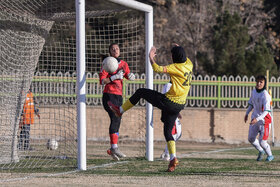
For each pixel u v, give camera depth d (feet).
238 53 232.32
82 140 84.38
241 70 226.79
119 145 157.48
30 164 93.61
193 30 306.35
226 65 230.07
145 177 75.05
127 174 78.48
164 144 169.37
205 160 107.14
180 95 77.20
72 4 97.45
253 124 103.96
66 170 83.97
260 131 108.68
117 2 95.45
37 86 147.13
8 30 97.19
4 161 95.04
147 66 103.40
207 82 178.91
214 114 178.91
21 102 98.07
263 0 322.75
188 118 178.40
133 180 71.51
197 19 301.43
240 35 240.73
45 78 149.79
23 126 110.73
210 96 179.73
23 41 98.48
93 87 172.86
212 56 293.43
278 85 179.22
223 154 127.95
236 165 96.68
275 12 322.75
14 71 97.66
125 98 168.86
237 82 179.42
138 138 173.68
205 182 70.13
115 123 95.30
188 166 92.84
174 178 74.13
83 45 82.99
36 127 151.74
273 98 179.42
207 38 301.02
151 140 104.78
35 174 78.74
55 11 100.78
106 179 72.54
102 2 97.45
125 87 169.27
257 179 74.64
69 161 99.19
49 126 154.20
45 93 151.84
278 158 117.08
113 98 94.58
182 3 307.37
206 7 305.32
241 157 118.93
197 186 66.08
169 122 79.51
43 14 100.32
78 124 84.28
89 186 65.57
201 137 178.60
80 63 82.94
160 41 303.89
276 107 180.45
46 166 90.33
